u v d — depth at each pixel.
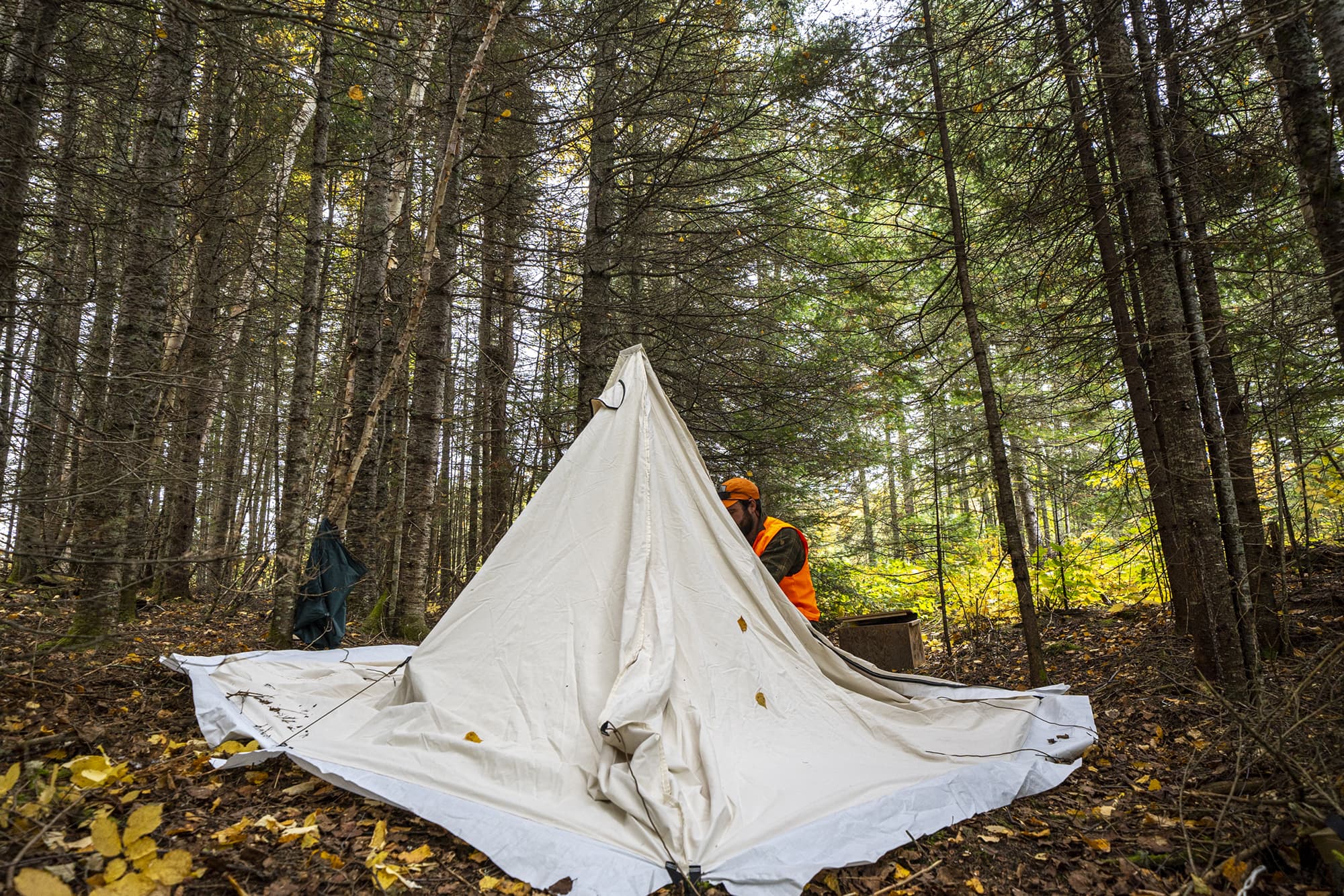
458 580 10.90
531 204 9.27
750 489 5.02
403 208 8.08
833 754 3.58
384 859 2.53
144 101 5.74
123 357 5.46
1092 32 4.74
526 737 3.30
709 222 9.21
